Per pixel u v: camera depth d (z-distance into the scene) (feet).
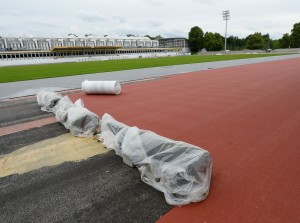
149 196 10.43
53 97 26.73
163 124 19.83
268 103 25.27
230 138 16.24
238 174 11.68
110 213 9.47
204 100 27.84
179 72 61.62
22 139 17.84
